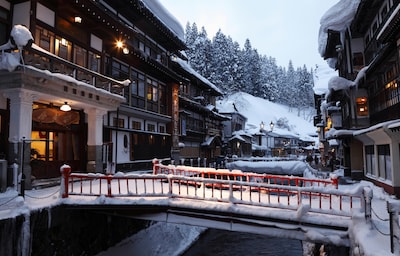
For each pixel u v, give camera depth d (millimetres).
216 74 94062
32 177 13070
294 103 129250
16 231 8570
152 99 25812
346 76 22391
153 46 27391
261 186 9359
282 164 26484
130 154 21844
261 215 9000
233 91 104562
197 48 89250
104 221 12398
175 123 28922
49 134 15391
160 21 24844
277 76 142250
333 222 8336
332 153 40875
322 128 46781
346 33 22406
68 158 16375
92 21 16406
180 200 10305
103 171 18266
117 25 17234
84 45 16438
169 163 27344
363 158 22328
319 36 27625
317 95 45312
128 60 21969
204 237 18062
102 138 18422
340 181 21578
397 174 14469
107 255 12070
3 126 12875
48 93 12922
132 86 22562
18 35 11195
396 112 14648
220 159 41562
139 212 10594
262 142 69750
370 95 20156
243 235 18281
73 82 13648
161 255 14016
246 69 119562
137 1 21219
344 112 25719
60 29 14922
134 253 13133
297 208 8930
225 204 9641
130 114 21797
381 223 8078
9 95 12125
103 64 17984
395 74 15406
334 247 8930
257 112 99875
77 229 10938
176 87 29531
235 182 9680
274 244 16344
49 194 11641
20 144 11906
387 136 14742
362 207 8305
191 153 36969
